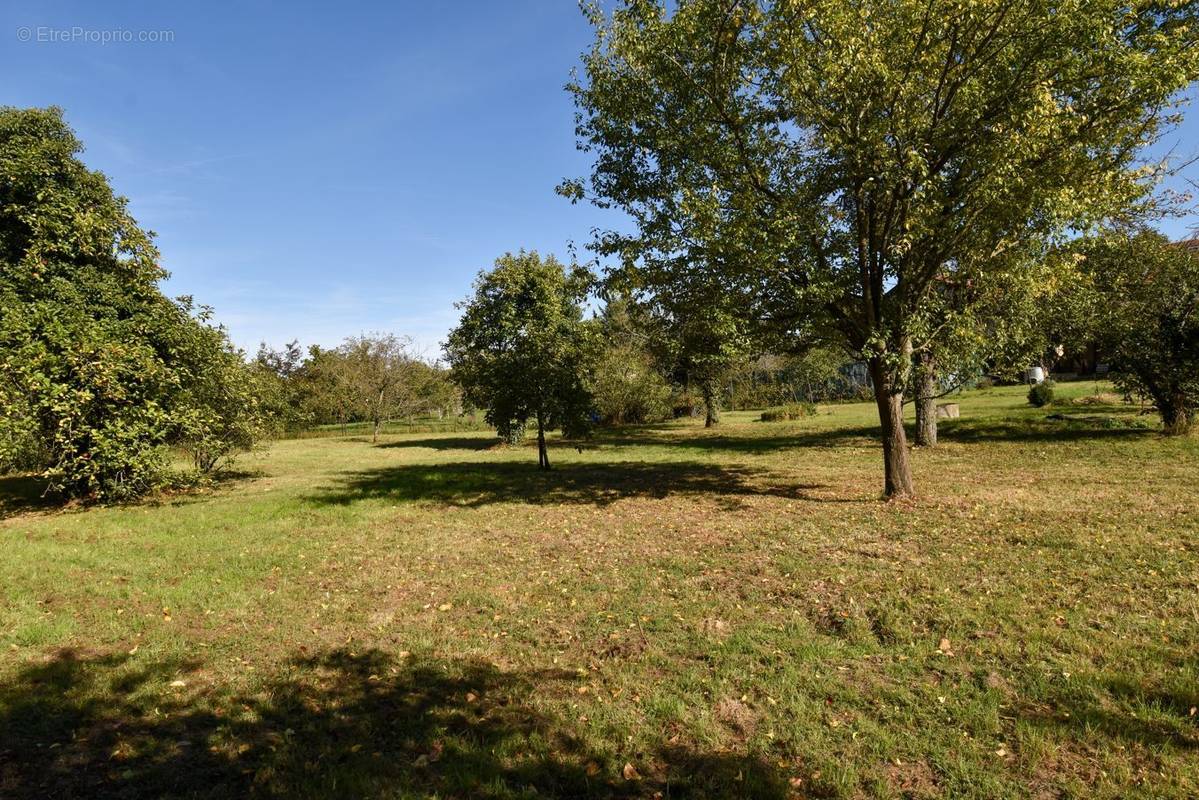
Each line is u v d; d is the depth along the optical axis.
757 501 10.46
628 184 10.16
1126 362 14.59
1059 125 7.73
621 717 3.80
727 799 3.04
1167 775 3.08
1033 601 5.27
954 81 8.42
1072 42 7.52
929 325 9.02
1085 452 13.39
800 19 8.24
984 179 7.88
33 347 10.48
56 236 12.38
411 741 3.57
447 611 5.76
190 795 3.12
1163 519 7.60
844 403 42.53
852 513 8.99
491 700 4.07
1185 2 7.40
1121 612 4.96
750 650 4.65
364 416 39.28
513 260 22.61
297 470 18.08
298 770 3.31
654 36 9.03
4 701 4.04
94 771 3.32
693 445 21.25
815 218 9.06
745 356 9.56
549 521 9.66
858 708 3.82
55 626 5.31
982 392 34.50
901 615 5.13
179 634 5.23
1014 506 8.82
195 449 14.71
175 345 13.00
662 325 10.79
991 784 3.06
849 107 8.42
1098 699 3.77
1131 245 13.96
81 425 11.02
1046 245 8.21
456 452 23.59
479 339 21.20
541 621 5.43
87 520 10.34
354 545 8.30
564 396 16.41
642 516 9.73
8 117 12.45
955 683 4.06
